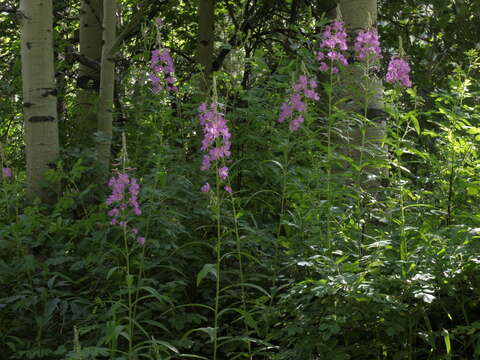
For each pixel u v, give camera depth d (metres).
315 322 3.32
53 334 3.83
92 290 3.96
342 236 3.60
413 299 3.29
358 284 3.11
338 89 4.39
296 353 3.26
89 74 7.09
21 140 7.08
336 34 3.88
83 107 6.30
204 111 3.27
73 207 4.48
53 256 3.97
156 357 3.04
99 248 4.02
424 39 7.97
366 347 3.27
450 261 3.24
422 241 3.41
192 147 5.31
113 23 5.47
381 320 3.16
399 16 8.19
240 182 4.88
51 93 4.85
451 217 3.65
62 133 6.28
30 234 4.24
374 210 3.65
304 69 4.01
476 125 3.88
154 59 4.65
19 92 6.34
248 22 7.81
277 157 4.30
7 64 7.85
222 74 4.90
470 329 3.08
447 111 3.60
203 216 4.29
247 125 4.78
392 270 3.39
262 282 3.91
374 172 4.27
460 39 7.49
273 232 4.08
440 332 3.12
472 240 3.26
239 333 3.71
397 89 3.67
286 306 3.49
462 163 3.68
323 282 3.14
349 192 3.70
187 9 9.24
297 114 4.48
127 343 3.70
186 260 4.15
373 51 3.78
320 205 3.58
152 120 5.06
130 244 4.01
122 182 3.42
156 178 4.02
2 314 3.93
